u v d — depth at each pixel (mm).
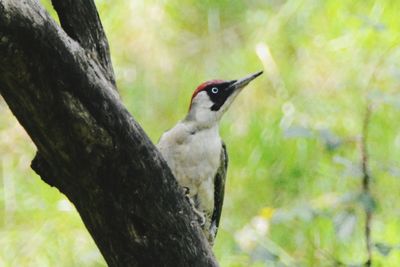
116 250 6691
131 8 14234
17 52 5848
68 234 12727
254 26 14273
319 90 13398
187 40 14258
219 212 9344
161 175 6586
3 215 12930
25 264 12500
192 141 8844
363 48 13578
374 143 12695
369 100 10547
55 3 6535
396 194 12188
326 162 12711
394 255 11438
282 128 13000
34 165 6672
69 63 6039
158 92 13781
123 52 14047
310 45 13852
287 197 12758
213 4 14680
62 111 6133
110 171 6402
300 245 11922
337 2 13945
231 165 13055
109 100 6246
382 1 13664
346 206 9695
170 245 6723
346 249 11875
